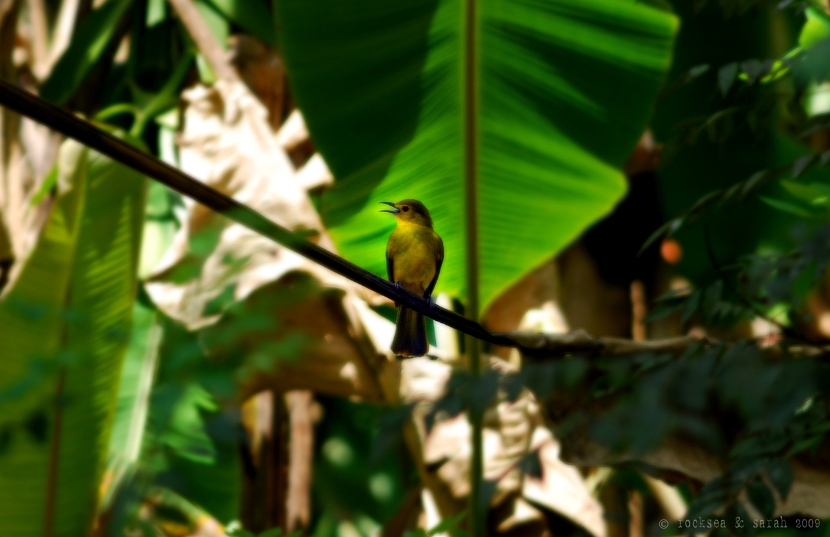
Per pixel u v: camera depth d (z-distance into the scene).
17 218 12.80
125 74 14.53
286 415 13.38
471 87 10.22
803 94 6.38
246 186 11.26
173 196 12.71
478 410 5.95
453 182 10.41
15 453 9.45
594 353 6.83
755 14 7.48
